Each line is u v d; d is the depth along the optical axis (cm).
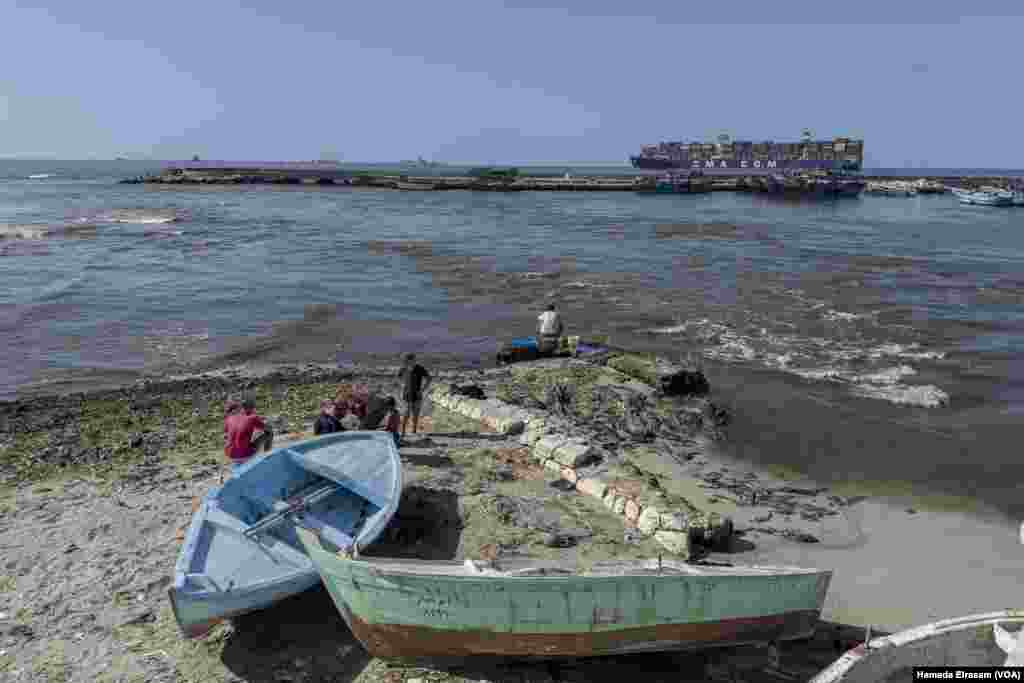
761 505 1341
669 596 807
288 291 3297
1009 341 2509
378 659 848
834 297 3197
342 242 4900
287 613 933
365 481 1136
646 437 1666
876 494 1414
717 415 1811
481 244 4831
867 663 679
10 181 14800
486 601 788
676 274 3722
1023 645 662
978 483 1466
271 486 1099
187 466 1412
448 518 1151
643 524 1157
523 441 1487
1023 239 5397
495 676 826
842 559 1146
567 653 819
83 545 1093
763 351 2408
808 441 1680
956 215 7912
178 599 778
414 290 3338
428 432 1562
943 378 2138
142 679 806
